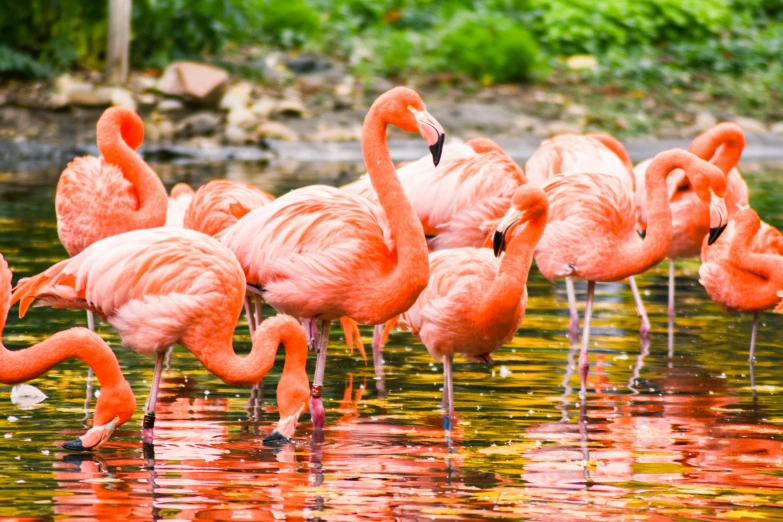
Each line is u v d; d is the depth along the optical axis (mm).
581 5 36156
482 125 28125
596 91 31750
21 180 21719
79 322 12133
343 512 6879
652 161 10922
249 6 31531
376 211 9516
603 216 10922
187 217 11383
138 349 8625
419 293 9055
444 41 32469
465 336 9320
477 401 9703
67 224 11352
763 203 20156
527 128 28312
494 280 9133
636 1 36875
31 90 26469
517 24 35031
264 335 8531
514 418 9164
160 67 28359
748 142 29312
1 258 8344
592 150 14234
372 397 9828
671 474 7703
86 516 6734
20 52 27625
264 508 6926
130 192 11367
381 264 9023
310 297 9109
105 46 28688
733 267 11117
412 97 8891
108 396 8016
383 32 34125
